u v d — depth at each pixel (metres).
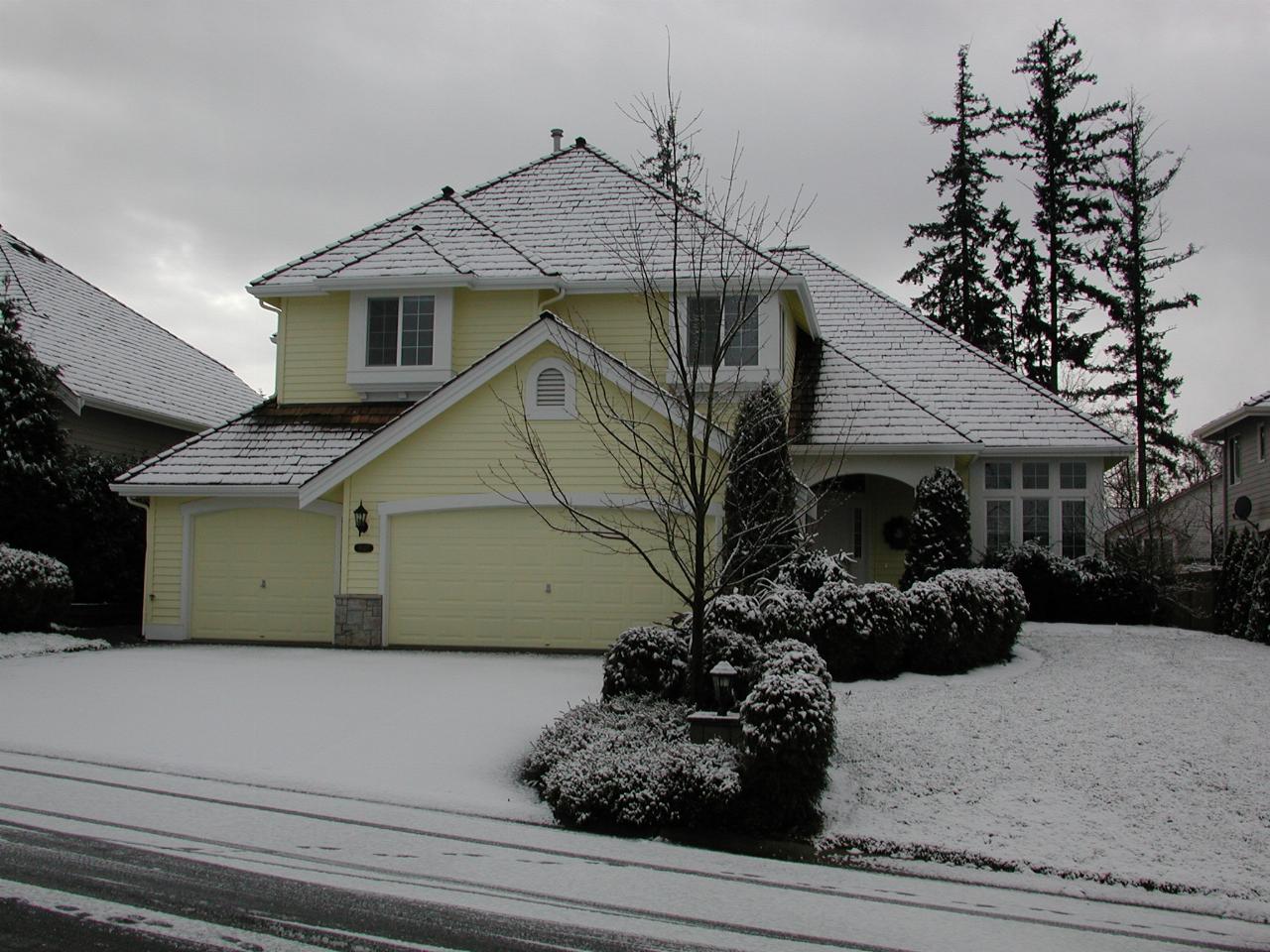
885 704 12.09
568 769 8.98
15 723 11.16
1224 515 31.16
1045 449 20.55
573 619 16.84
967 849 8.25
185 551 19.20
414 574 17.44
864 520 22.22
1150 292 36.97
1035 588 19.86
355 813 8.59
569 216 22.00
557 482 16.86
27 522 19.27
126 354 27.03
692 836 8.49
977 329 38.62
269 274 21.05
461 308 20.38
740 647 11.25
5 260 26.34
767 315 18.77
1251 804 9.03
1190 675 13.69
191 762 9.92
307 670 14.64
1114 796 9.26
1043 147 37.81
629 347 19.80
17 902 6.08
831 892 7.24
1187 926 6.93
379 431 17.34
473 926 6.10
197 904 6.20
